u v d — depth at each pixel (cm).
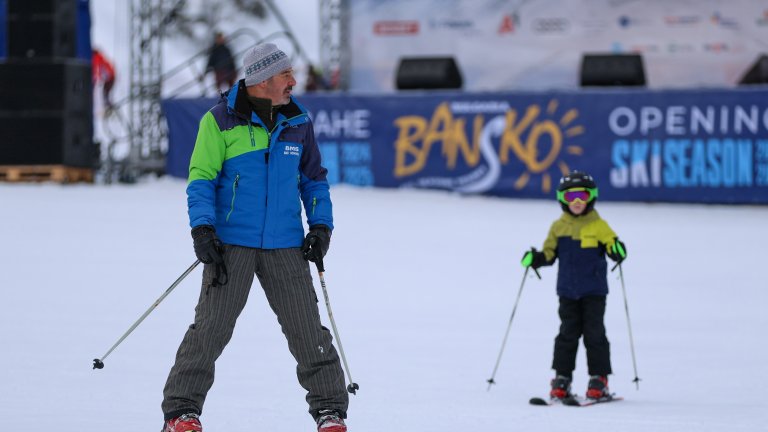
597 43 3597
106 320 1741
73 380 1313
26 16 3469
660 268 2333
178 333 1655
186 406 905
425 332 1720
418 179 3378
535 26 3628
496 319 1836
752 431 1099
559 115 3294
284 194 929
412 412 1188
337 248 2502
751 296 2064
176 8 3916
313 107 3441
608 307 1955
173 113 3531
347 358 1522
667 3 3547
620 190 3275
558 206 3200
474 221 2912
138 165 3697
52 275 2125
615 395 1336
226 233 919
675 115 3247
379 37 3716
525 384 1392
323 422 917
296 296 926
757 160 3206
